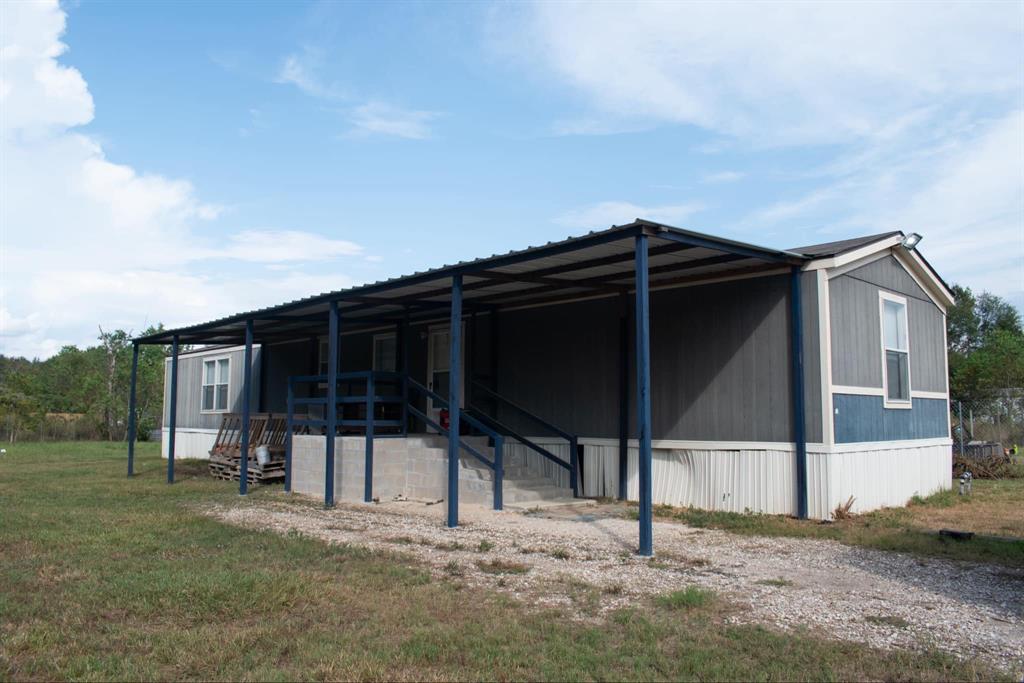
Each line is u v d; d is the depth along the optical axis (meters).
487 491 10.92
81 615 5.30
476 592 5.96
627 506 10.86
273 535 8.45
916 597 5.82
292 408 13.52
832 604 5.60
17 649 4.59
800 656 4.46
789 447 9.59
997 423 23.38
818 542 8.04
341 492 12.35
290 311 13.24
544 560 7.18
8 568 6.77
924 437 11.75
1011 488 13.32
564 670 4.26
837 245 10.40
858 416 9.92
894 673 4.21
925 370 12.02
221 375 22.80
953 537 8.10
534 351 12.98
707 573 6.62
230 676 4.20
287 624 5.11
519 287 11.62
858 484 9.77
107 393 39.91
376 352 16.73
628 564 6.98
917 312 11.94
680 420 10.81
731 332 10.32
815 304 9.48
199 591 5.79
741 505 10.02
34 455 24.53
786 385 9.70
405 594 5.84
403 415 12.50
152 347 43.72
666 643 4.73
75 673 4.21
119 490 13.55
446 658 4.47
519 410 13.08
